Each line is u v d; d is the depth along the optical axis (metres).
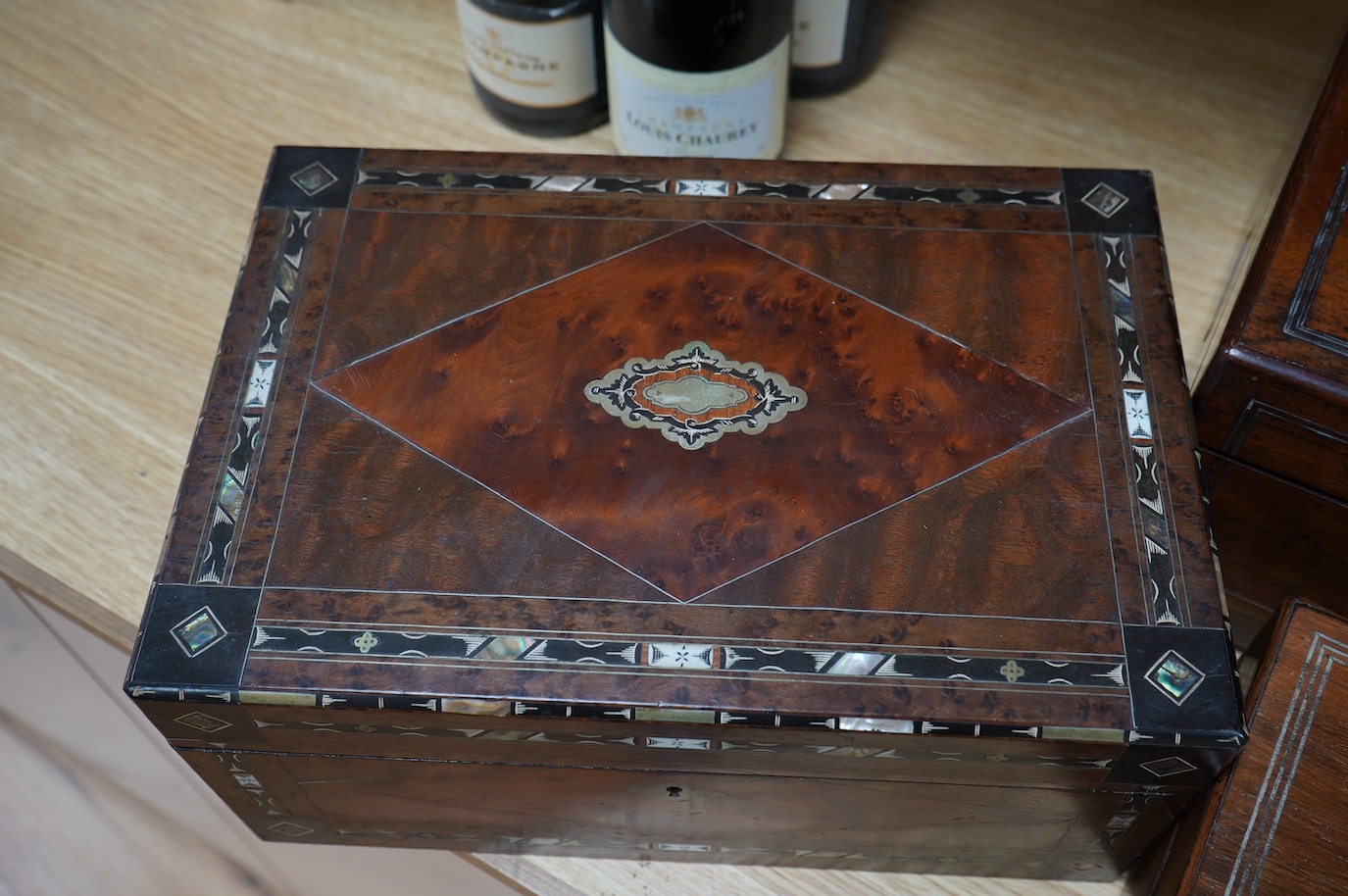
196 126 0.87
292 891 0.86
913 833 0.66
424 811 0.68
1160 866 0.63
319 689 0.56
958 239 0.69
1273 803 0.57
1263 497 0.67
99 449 0.76
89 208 0.84
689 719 0.56
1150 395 0.63
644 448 0.62
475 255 0.68
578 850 0.71
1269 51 0.86
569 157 0.72
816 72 0.83
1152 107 0.84
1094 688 0.56
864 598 0.58
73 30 0.90
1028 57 0.86
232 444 0.62
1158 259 0.68
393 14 0.91
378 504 0.61
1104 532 0.60
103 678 0.90
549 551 0.59
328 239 0.69
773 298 0.67
